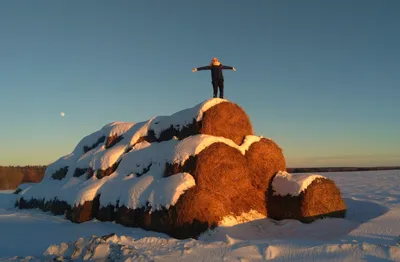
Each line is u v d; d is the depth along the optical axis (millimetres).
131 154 14477
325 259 6496
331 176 44812
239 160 12453
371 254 6469
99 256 7051
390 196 19250
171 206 10711
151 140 15016
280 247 7289
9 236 10383
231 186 11977
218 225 10617
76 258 7191
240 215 11867
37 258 7469
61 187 15945
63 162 18609
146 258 6793
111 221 12719
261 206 12695
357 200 16609
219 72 14523
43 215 14906
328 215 12508
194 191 10891
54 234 10750
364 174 49062
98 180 14430
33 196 17547
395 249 6473
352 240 8102
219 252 7328
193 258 7070
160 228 10844
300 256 6766
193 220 10398
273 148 13867
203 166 11516
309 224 11680
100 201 13227
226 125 13477
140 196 11859
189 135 13516
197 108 13508
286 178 12867
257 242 7848
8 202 19938
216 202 10969
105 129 18312
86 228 11781
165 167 12406
